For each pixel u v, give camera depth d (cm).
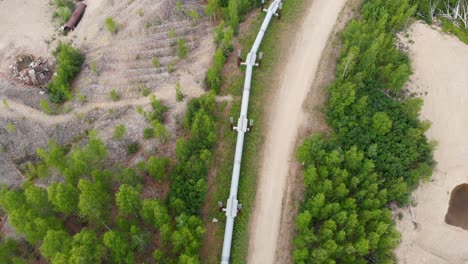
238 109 5706
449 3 6838
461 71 6288
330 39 6406
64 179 5156
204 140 5191
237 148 5234
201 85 5884
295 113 5684
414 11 6438
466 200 5434
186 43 6275
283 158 5334
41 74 6116
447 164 5591
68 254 3956
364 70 5684
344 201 4712
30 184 4881
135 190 4591
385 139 5334
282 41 6366
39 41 6556
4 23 6812
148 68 6028
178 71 6016
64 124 5619
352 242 4544
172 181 5006
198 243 4400
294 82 5950
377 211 4541
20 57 6359
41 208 4544
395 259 4906
